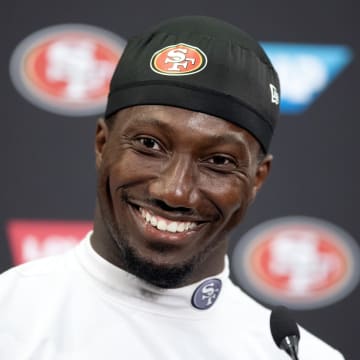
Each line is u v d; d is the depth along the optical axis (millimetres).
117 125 5574
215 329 6086
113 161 5508
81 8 10195
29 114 9992
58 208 9953
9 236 9898
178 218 5406
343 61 10375
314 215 10320
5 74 9984
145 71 5531
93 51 10156
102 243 5891
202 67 5484
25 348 5488
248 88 5586
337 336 10398
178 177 5281
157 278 5652
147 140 5398
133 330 5754
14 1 10078
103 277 5848
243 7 10320
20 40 10055
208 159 5426
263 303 10391
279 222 10320
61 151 10000
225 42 5684
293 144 10312
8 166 9914
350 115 10336
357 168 10305
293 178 10297
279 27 10375
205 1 10258
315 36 10406
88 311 5766
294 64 10375
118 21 10227
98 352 5598
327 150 10312
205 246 5660
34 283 5863
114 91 5719
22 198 9914
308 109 10336
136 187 5406
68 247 9961
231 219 5723
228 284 6473
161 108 5367
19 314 5652
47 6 10148
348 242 10352
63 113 10031
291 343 5707
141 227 5453
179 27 5789
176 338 5871
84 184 10000
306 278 10453
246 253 10328
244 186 5594
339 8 10414
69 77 10086
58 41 10125
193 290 5938
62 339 5598
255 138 5652
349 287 10422
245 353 6102
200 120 5355
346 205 10320
